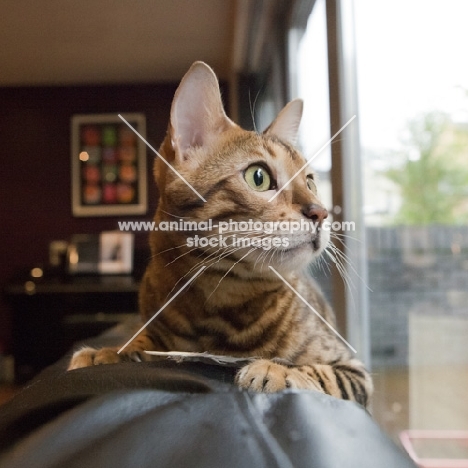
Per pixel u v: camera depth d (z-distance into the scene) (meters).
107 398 0.51
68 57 2.57
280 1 2.03
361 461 0.43
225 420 0.47
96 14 2.04
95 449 0.43
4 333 3.43
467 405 1.76
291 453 0.43
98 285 2.81
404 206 1.88
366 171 1.70
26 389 0.64
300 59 2.07
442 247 1.92
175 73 2.49
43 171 3.46
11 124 3.42
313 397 0.54
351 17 1.57
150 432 0.45
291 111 1.20
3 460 0.44
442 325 1.90
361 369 0.96
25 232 3.49
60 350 2.83
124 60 2.53
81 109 3.38
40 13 2.02
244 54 2.19
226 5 1.97
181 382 0.55
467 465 1.56
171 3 1.98
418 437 1.66
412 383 1.84
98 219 3.44
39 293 2.81
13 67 2.80
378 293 1.88
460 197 1.91
